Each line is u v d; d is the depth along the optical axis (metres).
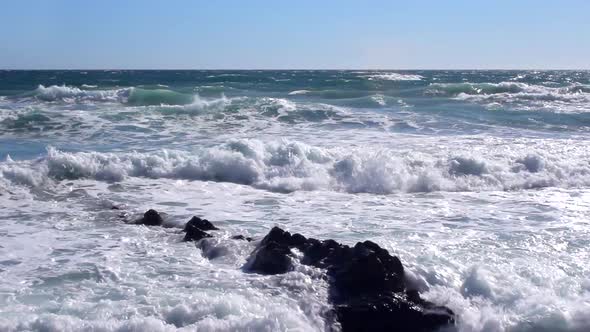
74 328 5.66
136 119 20.66
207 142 17.03
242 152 13.95
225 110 22.25
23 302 6.40
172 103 27.88
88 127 19.08
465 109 25.25
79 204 10.86
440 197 12.08
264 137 18.05
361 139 17.77
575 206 11.34
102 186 12.26
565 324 6.28
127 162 13.30
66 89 28.83
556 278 7.21
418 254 7.88
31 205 10.75
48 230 9.27
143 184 12.55
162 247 8.46
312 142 17.17
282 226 9.68
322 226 9.71
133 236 8.97
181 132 18.80
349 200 11.73
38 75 67.38
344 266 6.95
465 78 64.31
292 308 6.29
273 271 7.30
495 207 11.23
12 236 8.93
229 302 6.19
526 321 6.32
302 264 7.23
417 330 6.28
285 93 33.47
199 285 6.87
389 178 12.77
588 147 16.73
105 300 6.36
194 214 10.38
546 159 14.47
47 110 21.62
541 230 9.55
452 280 7.14
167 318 5.99
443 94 33.66
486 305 6.64
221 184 12.78
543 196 12.21
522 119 22.67
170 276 7.23
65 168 12.66
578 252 8.40
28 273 7.35
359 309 6.31
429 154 14.86
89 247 8.44
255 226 9.66
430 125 20.77
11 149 15.88
